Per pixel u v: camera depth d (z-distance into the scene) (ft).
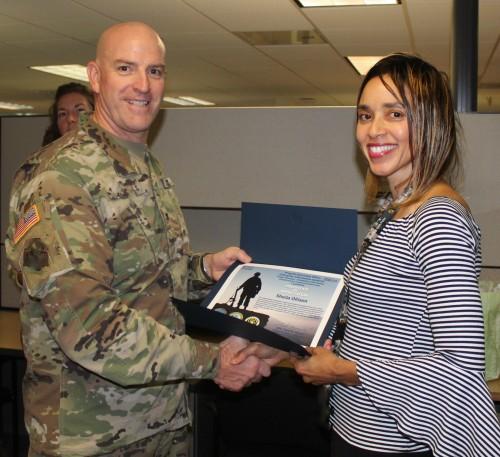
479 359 3.34
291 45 18.07
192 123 7.58
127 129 4.65
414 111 3.78
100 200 4.25
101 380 4.31
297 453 6.40
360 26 15.58
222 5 13.88
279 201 7.44
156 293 4.53
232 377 4.49
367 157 4.05
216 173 7.58
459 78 6.91
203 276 5.18
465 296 3.37
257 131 7.43
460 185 6.81
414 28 15.58
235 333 4.29
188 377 4.26
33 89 26.68
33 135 8.43
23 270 4.00
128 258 4.35
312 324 4.27
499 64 19.80
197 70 22.40
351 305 4.01
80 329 3.90
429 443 3.49
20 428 9.63
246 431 6.49
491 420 3.30
